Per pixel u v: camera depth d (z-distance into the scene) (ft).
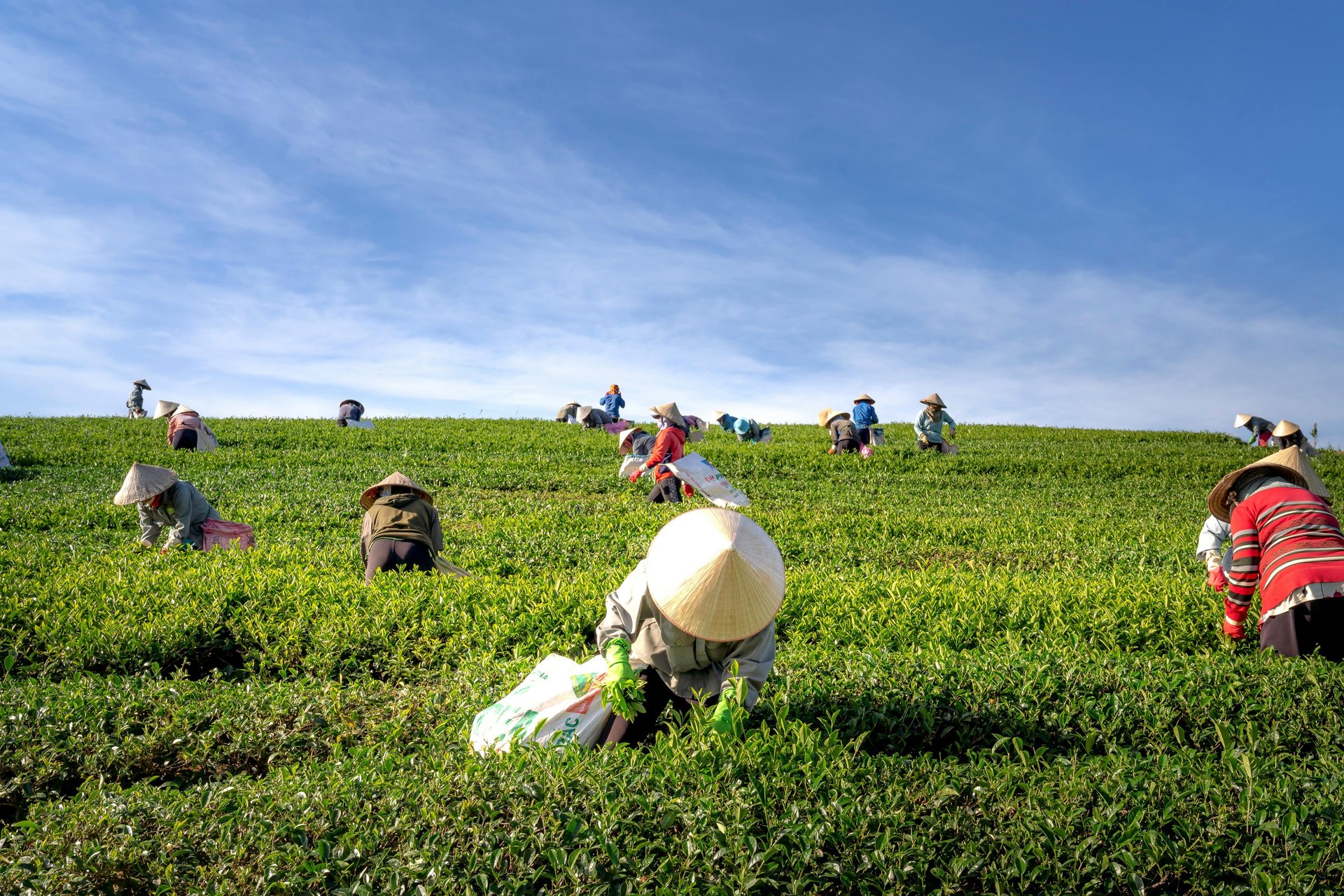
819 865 11.12
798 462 70.90
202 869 11.19
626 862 10.98
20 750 15.78
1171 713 16.07
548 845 11.35
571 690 14.79
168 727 16.63
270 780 13.50
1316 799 12.22
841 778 12.64
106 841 11.89
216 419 92.84
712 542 12.59
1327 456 77.97
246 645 23.18
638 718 14.56
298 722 17.10
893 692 16.72
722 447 77.82
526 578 29.99
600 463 70.03
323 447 75.25
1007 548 38.73
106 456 65.16
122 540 37.60
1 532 38.70
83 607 23.84
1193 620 23.95
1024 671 17.95
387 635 22.66
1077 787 12.39
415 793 12.42
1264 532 20.12
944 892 10.83
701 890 10.71
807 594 26.66
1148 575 31.60
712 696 14.58
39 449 66.23
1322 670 17.65
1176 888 11.32
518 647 22.04
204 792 13.24
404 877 10.73
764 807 11.87
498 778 12.64
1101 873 11.00
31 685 18.83
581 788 12.32
